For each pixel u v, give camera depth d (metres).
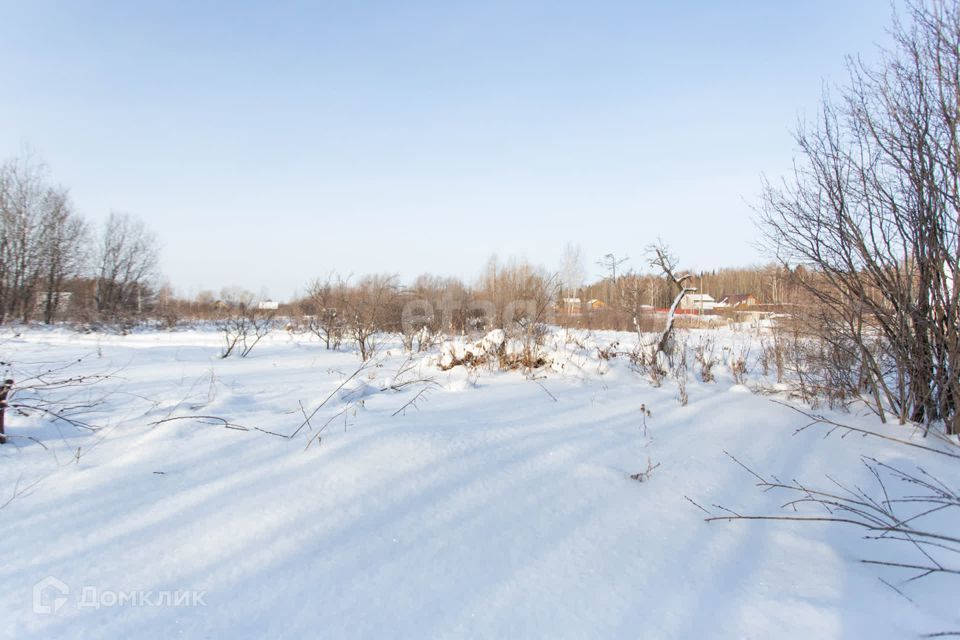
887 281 5.25
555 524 3.00
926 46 4.86
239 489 3.02
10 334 16.17
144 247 30.19
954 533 3.11
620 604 2.30
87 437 3.84
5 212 23.48
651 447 4.48
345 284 12.80
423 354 10.66
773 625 2.20
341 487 3.11
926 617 2.27
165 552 2.39
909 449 4.63
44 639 1.82
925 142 4.86
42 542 2.40
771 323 8.59
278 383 6.68
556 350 8.73
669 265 9.34
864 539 3.07
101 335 16.78
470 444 4.00
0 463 3.25
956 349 4.80
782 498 3.63
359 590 2.24
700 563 2.72
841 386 6.00
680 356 9.24
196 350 11.88
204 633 1.92
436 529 2.80
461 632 2.04
